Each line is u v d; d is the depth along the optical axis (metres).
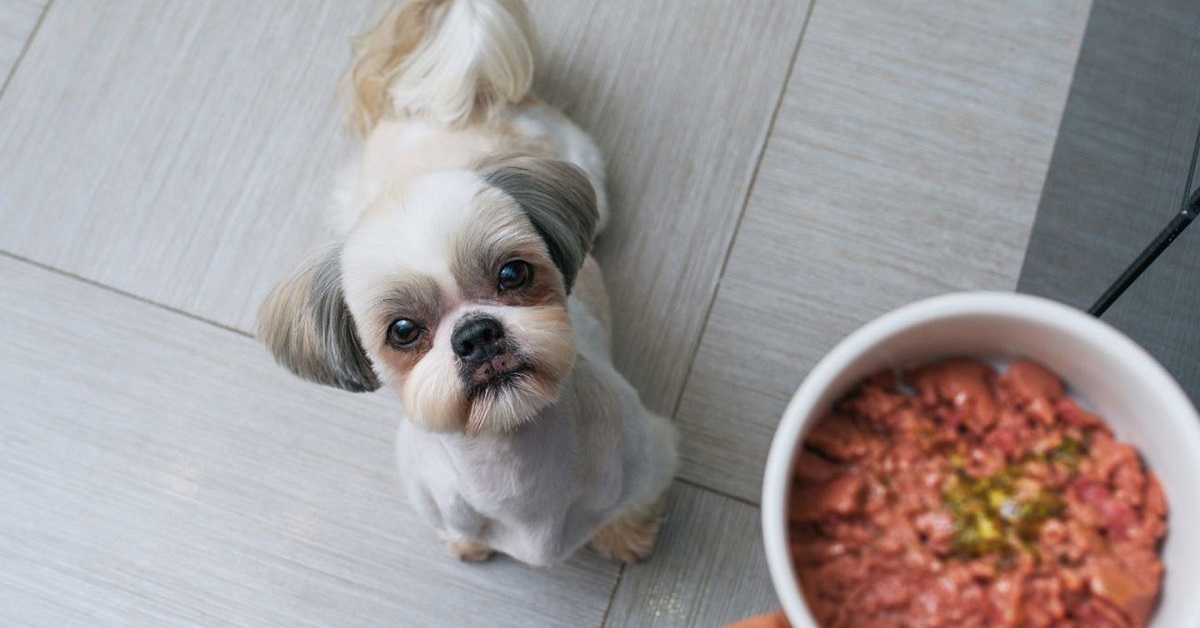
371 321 0.77
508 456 0.81
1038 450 0.60
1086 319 0.59
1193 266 0.84
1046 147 1.06
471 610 1.00
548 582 1.00
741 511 1.00
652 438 0.92
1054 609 0.58
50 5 1.13
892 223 1.05
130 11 1.13
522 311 0.77
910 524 0.59
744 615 0.98
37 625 1.01
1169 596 0.58
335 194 1.06
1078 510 0.59
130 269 1.08
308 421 1.04
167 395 1.05
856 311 1.03
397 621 1.00
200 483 1.03
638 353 1.03
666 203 1.06
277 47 1.12
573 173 0.84
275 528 1.02
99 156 1.10
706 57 1.09
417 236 0.75
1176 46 0.92
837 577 0.59
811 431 0.60
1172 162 0.88
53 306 1.07
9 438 1.05
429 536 1.02
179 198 1.09
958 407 0.60
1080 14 1.08
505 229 0.77
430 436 0.83
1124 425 0.60
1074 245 0.98
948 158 1.06
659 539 1.00
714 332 1.03
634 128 1.08
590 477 0.86
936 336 0.60
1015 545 0.59
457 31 0.94
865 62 1.08
